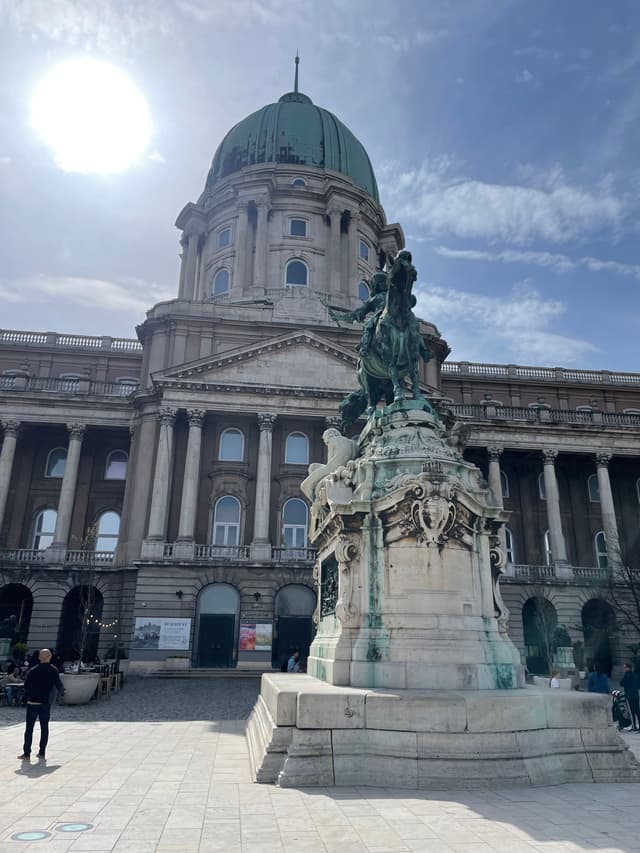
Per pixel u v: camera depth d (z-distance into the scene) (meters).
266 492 40.75
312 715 7.40
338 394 42.72
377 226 65.75
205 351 46.09
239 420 44.03
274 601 37.94
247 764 9.18
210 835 5.66
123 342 54.72
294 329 47.34
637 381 59.94
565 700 7.72
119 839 5.59
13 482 46.03
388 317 11.48
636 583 37.62
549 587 43.09
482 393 57.59
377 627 8.59
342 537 9.09
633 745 12.75
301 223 62.06
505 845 5.30
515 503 50.88
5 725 14.94
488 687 8.22
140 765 9.17
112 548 45.66
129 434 46.72
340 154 66.62
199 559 37.94
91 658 38.53
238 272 58.12
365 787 7.01
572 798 6.64
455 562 8.84
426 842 5.37
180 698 24.23
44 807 6.73
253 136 66.06
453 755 7.11
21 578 39.84
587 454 48.91
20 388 44.69
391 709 7.34
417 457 9.65
